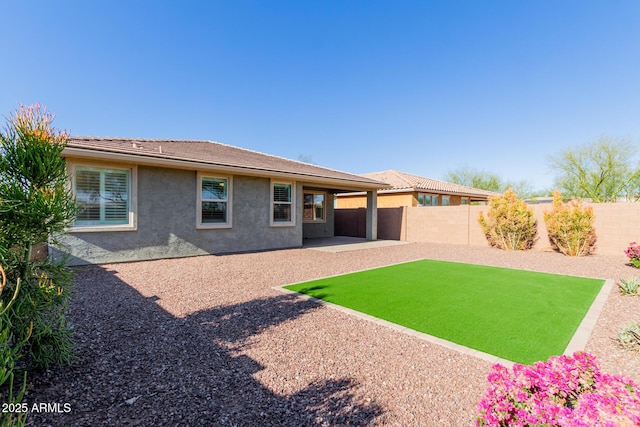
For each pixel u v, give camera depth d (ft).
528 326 15.47
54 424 8.09
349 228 71.36
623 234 38.91
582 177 88.28
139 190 32.01
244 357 12.13
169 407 8.94
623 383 6.43
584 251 40.04
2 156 9.73
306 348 13.00
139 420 8.36
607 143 84.12
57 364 10.97
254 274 27.25
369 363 11.76
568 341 13.67
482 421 6.95
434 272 29.07
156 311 17.20
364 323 15.88
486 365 11.63
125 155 28.84
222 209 38.91
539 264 33.71
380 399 9.52
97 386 9.90
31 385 8.96
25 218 9.61
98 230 29.40
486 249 46.98
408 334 14.49
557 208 40.88
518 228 44.78
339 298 20.22
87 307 17.53
